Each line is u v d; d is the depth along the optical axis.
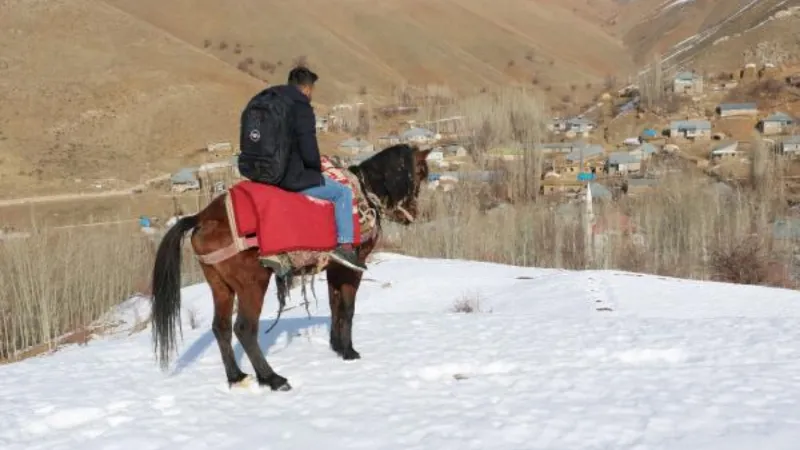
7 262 31.56
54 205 79.00
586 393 7.54
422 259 36.75
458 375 8.48
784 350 9.08
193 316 20.36
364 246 8.46
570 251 48.50
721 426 6.54
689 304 24.50
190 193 80.62
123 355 10.12
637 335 10.02
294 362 8.88
